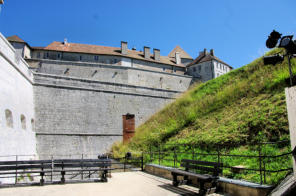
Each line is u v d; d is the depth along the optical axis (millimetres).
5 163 7805
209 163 7207
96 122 23906
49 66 34469
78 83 23719
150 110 28016
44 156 20328
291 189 4766
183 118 18375
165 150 14477
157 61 48812
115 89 26000
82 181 8711
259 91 14820
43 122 21000
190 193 6973
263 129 10320
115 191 7324
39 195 6762
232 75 21422
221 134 12117
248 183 6281
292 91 4992
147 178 9625
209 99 18297
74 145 22078
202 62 52156
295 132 4891
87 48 43438
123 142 23062
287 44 5086
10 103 15500
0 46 14281
